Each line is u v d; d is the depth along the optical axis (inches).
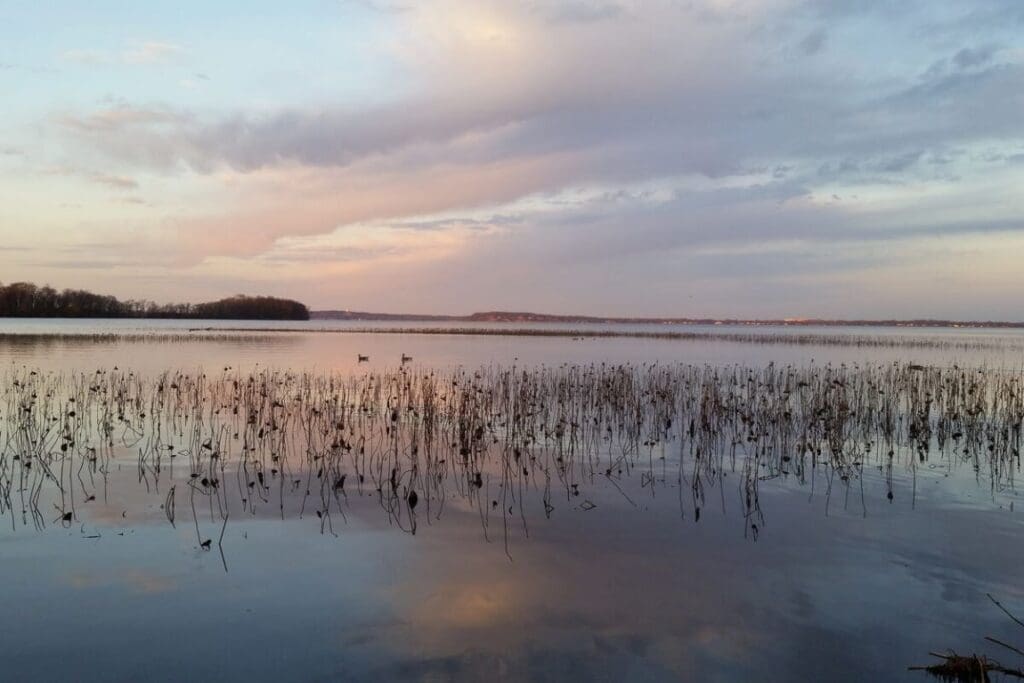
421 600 210.4
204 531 269.0
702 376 883.4
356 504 309.4
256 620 195.8
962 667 170.7
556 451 438.9
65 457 396.2
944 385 697.0
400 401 614.9
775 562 244.1
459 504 313.1
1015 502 322.0
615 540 266.2
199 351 1322.6
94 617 195.6
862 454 427.8
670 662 176.9
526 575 230.8
